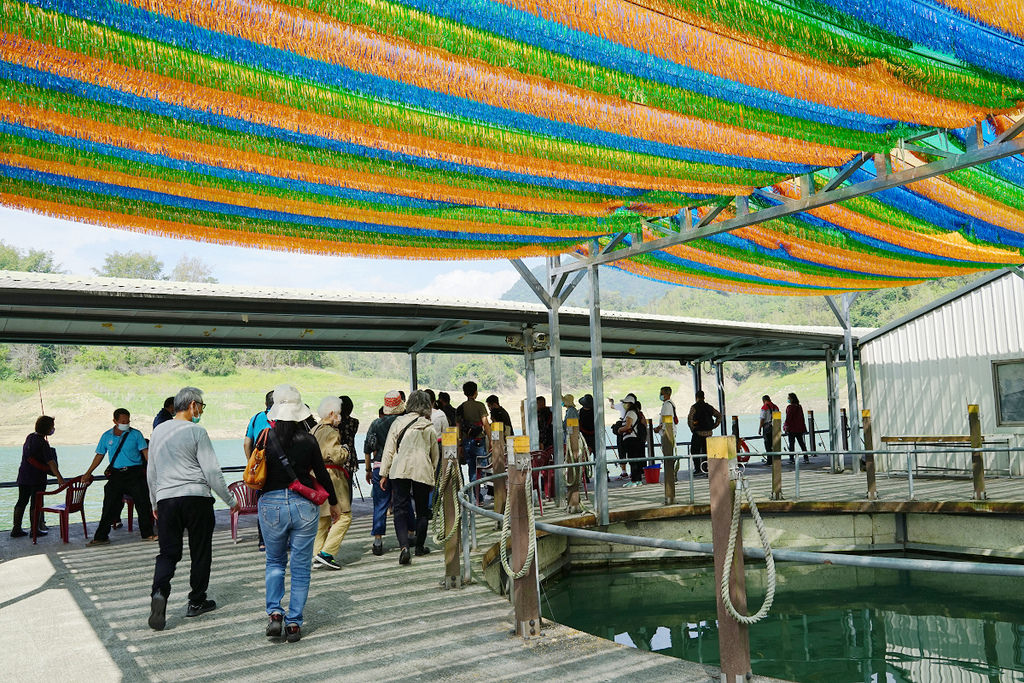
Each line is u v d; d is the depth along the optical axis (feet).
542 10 11.66
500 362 439.22
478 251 24.99
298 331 40.73
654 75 13.69
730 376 469.16
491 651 15.80
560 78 13.43
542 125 15.07
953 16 12.64
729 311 550.77
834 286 37.19
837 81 14.35
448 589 21.30
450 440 22.06
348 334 42.47
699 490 43.52
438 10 11.40
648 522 36.24
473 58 12.62
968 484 42.70
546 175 17.46
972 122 16.53
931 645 23.89
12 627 18.61
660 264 32.17
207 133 14.44
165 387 290.76
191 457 18.65
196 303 31.48
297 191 17.97
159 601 17.92
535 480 41.16
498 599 20.10
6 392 261.44
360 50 12.07
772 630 26.25
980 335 48.42
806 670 21.84
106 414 259.80
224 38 11.50
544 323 41.73
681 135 16.10
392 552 26.99
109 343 36.40
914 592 30.91
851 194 18.35
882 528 37.19
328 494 17.46
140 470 30.89
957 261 31.99
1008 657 22.44
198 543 19.12
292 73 12.50
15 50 11.30
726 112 15.21
